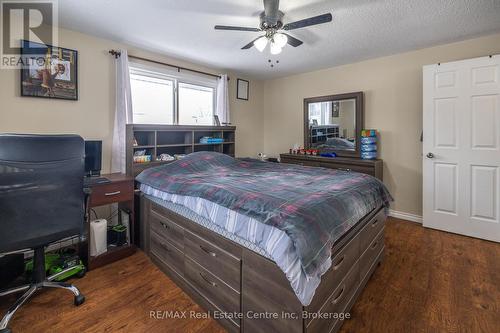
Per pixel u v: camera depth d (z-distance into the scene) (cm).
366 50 324
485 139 271
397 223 331
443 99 292
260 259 135
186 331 153
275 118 486
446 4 212
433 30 262
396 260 233
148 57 321
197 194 180
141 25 250
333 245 142
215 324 160
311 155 409
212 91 406
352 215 160
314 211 137
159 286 198
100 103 281
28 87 233
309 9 219
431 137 303
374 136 355
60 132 254
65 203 168
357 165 348
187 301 181
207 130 355
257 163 329
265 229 133
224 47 310
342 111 392
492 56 262
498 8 218
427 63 318
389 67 348
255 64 383
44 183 159
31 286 172
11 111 226
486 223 275
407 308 169
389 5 213
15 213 150
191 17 235
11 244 150
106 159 288
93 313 167
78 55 263
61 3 209
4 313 168
